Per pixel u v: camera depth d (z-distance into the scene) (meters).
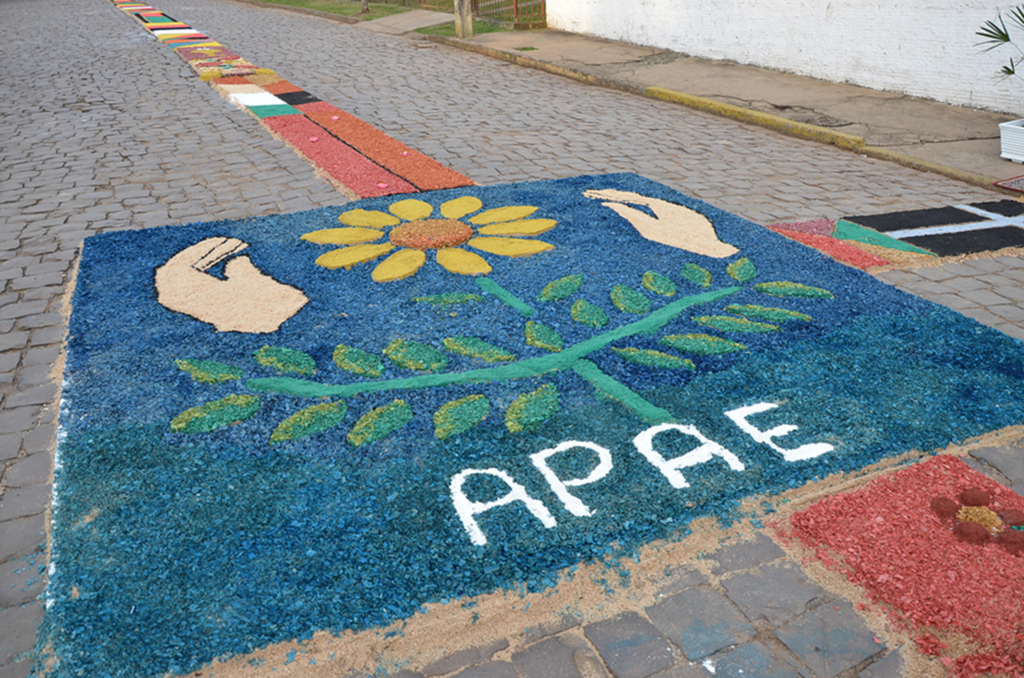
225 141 7.58
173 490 2.84
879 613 2.33
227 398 3.40
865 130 8.07
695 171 6.98
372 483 2.87
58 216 5.64
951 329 4.06
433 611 2.34
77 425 3.22
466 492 2.82
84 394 3.44
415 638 2.26
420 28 15.56
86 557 2.54
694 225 5.55
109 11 18.72
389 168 6.76
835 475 2.94
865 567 2.48
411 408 3.33
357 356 3.75
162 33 14.81
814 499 2.82
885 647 2.23
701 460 3.00
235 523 2.67
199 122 8.30
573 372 3.62
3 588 2.45
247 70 11.13
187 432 3.17
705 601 2.40
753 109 8.99
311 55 12.72
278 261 4.85
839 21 9.85
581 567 2.51
